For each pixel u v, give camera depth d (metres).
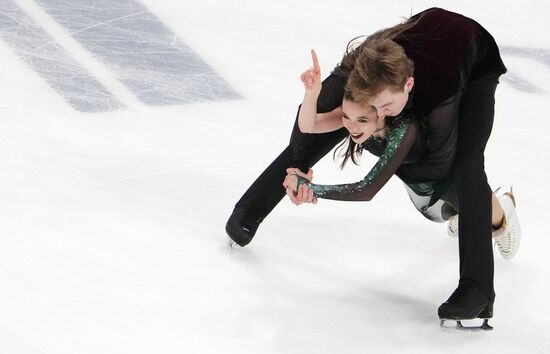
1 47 17.64
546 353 12.39
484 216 11.97
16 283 12.00
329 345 11.90
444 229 14.80
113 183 14.43
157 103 16.86
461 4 22.72
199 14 20.31
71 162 14.77
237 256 13.31
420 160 11.94
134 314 11.81
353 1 22.05
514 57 20.66
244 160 15.68
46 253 12.66
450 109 11.27
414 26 11.44
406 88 10.78
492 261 12.10
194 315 11.98
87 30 18.81
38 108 16.06
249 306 12.34
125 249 13.01
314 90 11.24
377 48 10.67
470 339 12.45
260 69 18.64
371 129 11.09
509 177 16.48
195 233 13.62
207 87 17.69
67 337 11.27
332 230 14.33
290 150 12.98
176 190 14.55
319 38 20.16
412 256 14.05
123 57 18.11
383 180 11.55
